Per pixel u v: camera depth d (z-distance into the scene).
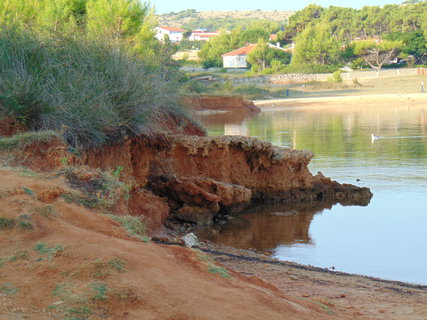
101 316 4.47
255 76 98.81
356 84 95.44
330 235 14.21
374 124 43.47
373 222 15.51
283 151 19.23
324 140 34.06
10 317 4.23
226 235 14.24
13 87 10.99
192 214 15.36
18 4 17.33
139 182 14.84
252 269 9.98
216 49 137.88
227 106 59.16
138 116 14.11
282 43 162.62
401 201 17.95
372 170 23.33
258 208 17.64
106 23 20.09
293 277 9.50
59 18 17.44
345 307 7.25
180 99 18.52
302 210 17.38
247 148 17.94
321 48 114.62
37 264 5.08
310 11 171.00
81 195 7.35
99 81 12.92
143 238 6.28
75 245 5.44
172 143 16.34
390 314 7.22
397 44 111.06
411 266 11.52
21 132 10.77
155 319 4.49
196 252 6.18
